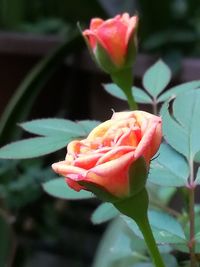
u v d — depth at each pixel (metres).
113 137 0.19
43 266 0.62
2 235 0.50
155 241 0.22
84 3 0.67
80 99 0.67
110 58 0.30
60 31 0.73
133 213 0.21
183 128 0.25
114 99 0.62
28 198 0.55
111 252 0.37
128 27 0.29
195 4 0.68
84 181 0.19
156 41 0.64
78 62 0.63
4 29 0.74
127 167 0.19
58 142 0.28
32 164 0.56
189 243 0.25
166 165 0.26
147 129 0.19
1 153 0.27
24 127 0.29
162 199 0.39
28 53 0.64
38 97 0.66
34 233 0.59
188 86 0.32
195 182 0.25
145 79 0.32
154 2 0.66
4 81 0.65
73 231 0.63
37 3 0.76
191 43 0.65
